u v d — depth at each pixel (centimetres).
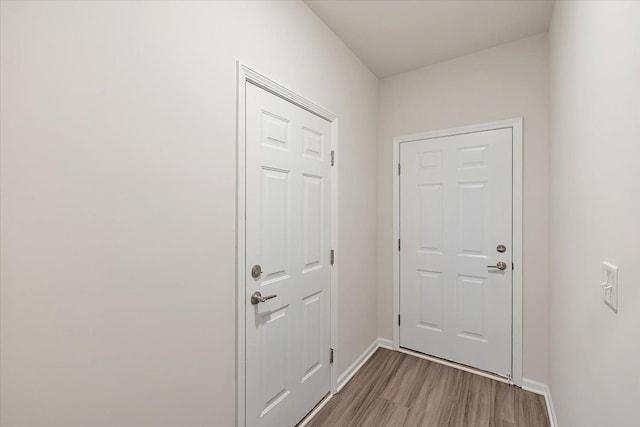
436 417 178
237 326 134
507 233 218
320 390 193
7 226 73
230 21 130
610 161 85
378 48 229
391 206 271
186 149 113
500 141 221
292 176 169
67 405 83
